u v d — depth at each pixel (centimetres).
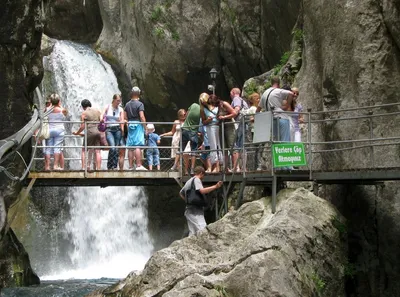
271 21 2059
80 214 2234
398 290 1197
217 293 997
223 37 2262
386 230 1224
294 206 1134
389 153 1308
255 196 1652
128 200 2356
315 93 1555
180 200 2462
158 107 2477
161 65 2378
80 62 2488
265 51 2130
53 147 1549
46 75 2350
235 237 1145
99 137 1616
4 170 931
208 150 1422
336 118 1347
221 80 2339
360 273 1223
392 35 1348
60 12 2905
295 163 1192
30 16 1412
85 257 2217
